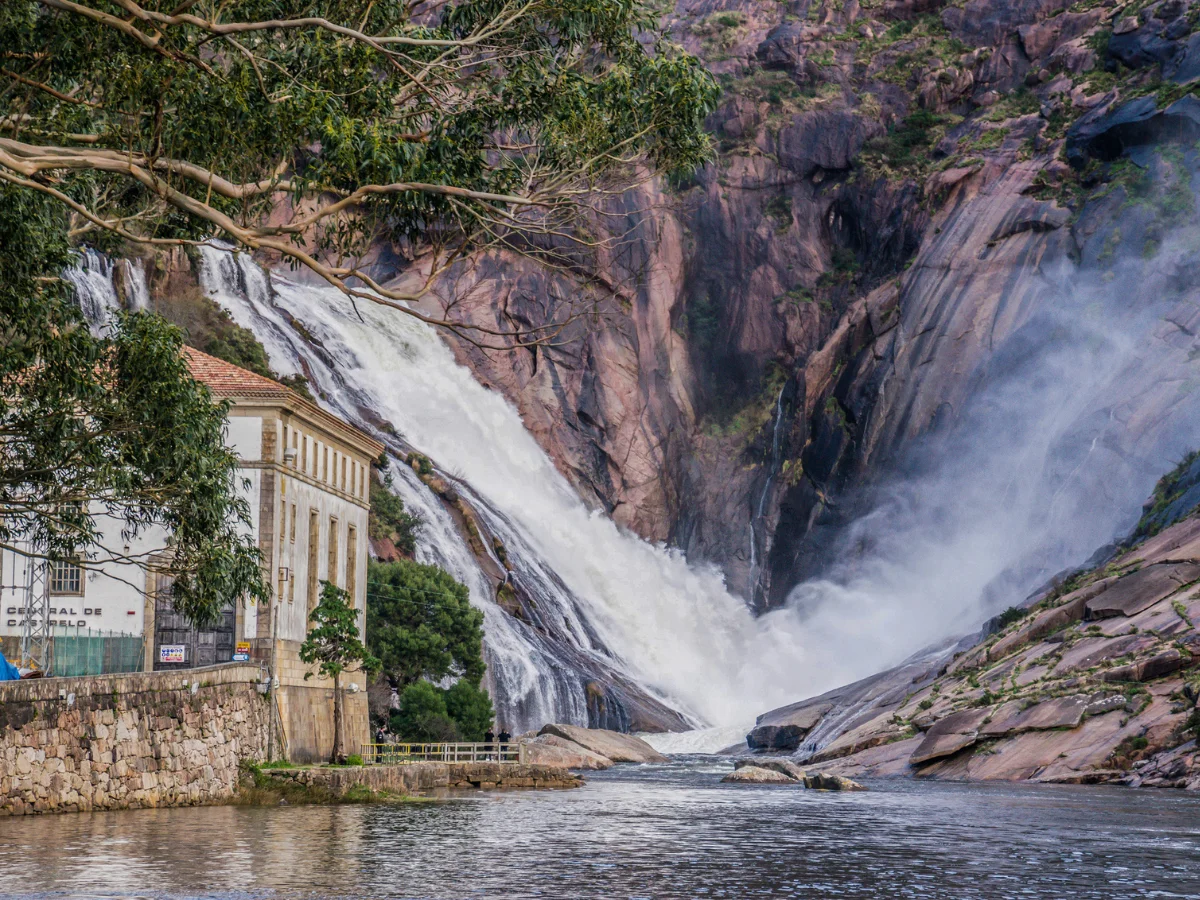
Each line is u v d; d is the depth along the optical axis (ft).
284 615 164.25
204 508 117.60
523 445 456.45
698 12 596.29
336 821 119.14
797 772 202.08
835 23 575.38
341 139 78.13
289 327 398.62
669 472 497.05
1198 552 230.68
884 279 504.43
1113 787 174.09
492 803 150.20
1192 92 442.09
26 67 84.74
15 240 91.56
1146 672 197.16
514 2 86.38
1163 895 77.25
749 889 79.00
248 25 74.84
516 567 393.09
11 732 107.76
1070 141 468.75
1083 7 533.55
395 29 88.79
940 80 536.83
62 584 159.74
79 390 106.11
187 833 102.99
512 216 85.10
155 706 127.24
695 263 523.70
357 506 198.08
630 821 126.82
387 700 239.91
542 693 336.08
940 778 198.90
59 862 83.82
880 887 80.28
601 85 85.71
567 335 479.82
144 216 96.17
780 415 499.92
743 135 536.42
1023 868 90.33
